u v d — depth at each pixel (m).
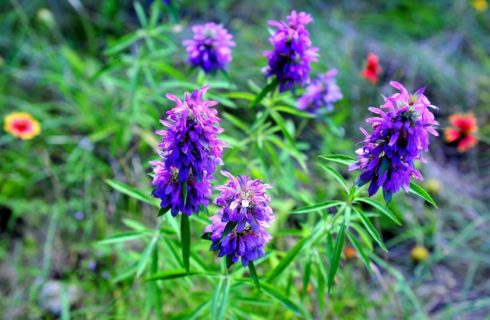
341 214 0.43
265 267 0.55
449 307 0.61
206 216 0.44
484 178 0.75
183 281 0.49
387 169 0.35
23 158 0.70
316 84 0.56
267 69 0.47
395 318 0.58
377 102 0.80
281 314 0.54
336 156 0.38
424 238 0.67
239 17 0.92
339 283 0.56
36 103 0.78
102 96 0.76
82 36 0.88
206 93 0.53
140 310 0.55
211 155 0.35
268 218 0.35
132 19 0.89
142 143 0.67
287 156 0.58
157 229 0.47
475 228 0.69
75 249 0.62
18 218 0.67
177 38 0.84
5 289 0.60
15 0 0.85
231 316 0.45
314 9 0.94
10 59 0.83
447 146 0.79
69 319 0.55
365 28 0.92
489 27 0.97
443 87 0.84
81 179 0.68
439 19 0.96
